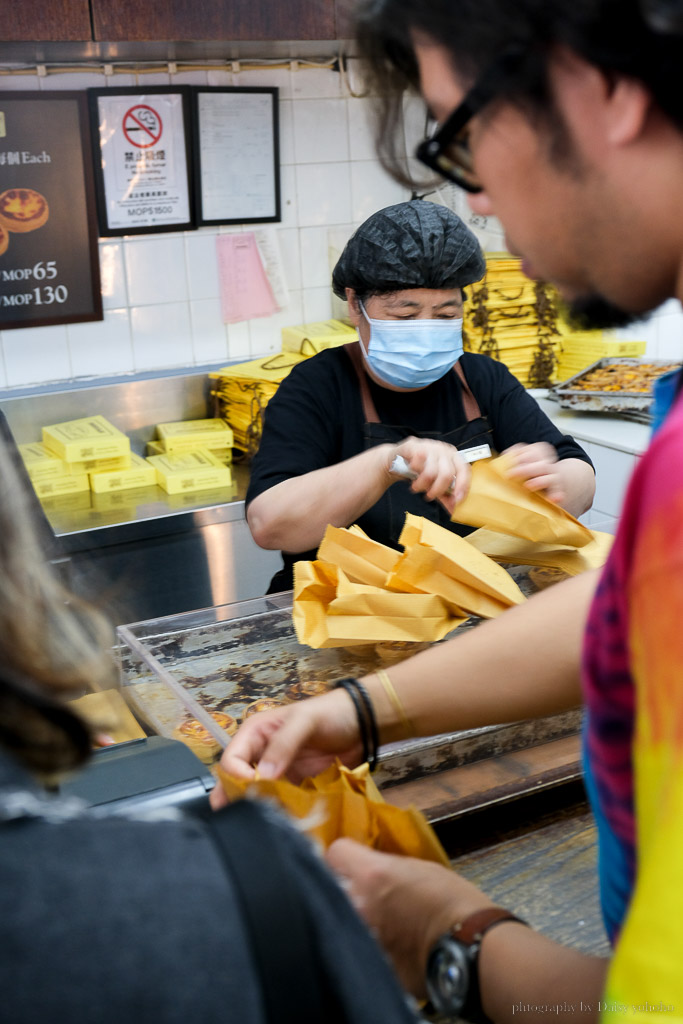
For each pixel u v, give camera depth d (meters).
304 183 2.96
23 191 2.61
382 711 0.79
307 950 0.38
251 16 2.28
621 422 2.75
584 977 0.53
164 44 2.33
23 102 2.55
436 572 1.17
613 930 0.56
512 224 0.50
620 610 0.43
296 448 1.68
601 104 0.43
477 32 0.45
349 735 0.79
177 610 2.49
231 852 0.38
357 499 1.52
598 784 0.51
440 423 1.77
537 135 0.46
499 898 0.83
